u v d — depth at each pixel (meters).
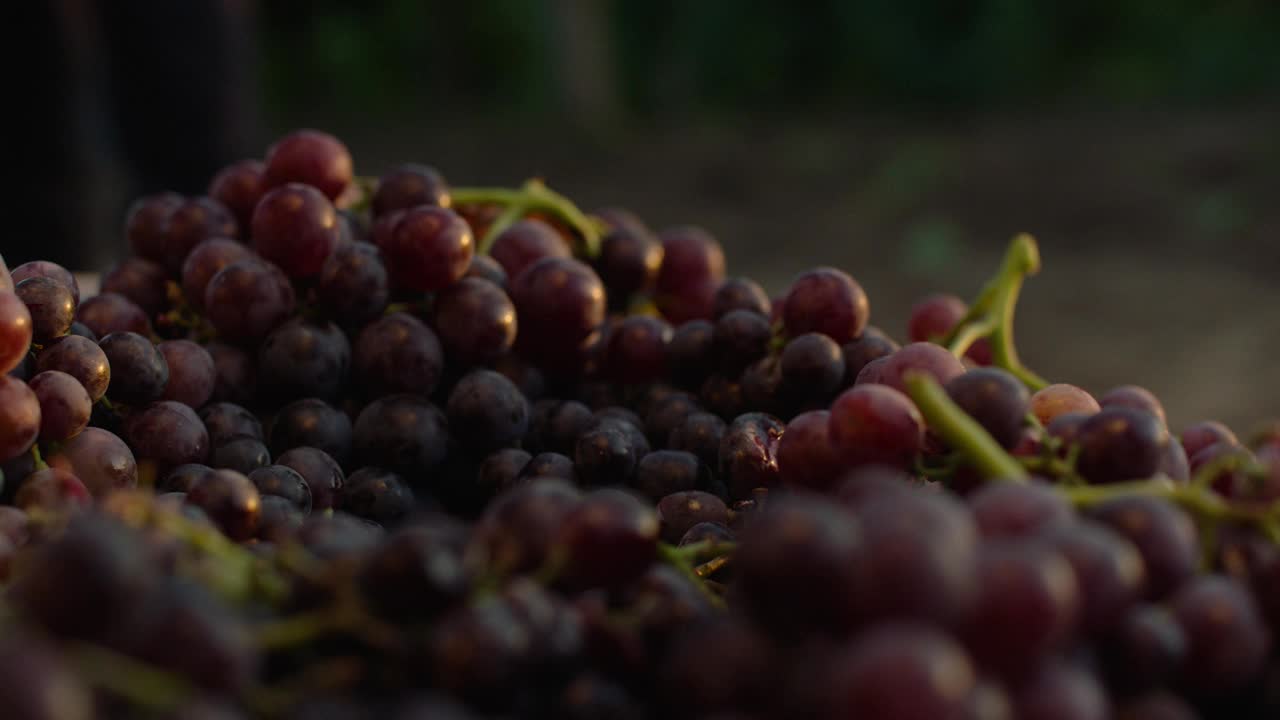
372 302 0.58
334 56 5.68
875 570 0.42
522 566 0.46
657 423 0.59
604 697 0.45
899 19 5.39
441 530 0.45
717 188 4.16
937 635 0.40
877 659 0.38
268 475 0.54
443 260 0.58
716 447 0.57
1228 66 4.82
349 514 0.56
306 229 0.58
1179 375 2.54
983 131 4.56
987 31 5.21
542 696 0.45
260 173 0.62
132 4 1.25
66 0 1.15
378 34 5.83
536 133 4.84
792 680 0.43
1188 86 4.84
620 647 0.45
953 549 0.42
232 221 0.61
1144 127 4.30
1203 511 0.47
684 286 0.67
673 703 0.44
